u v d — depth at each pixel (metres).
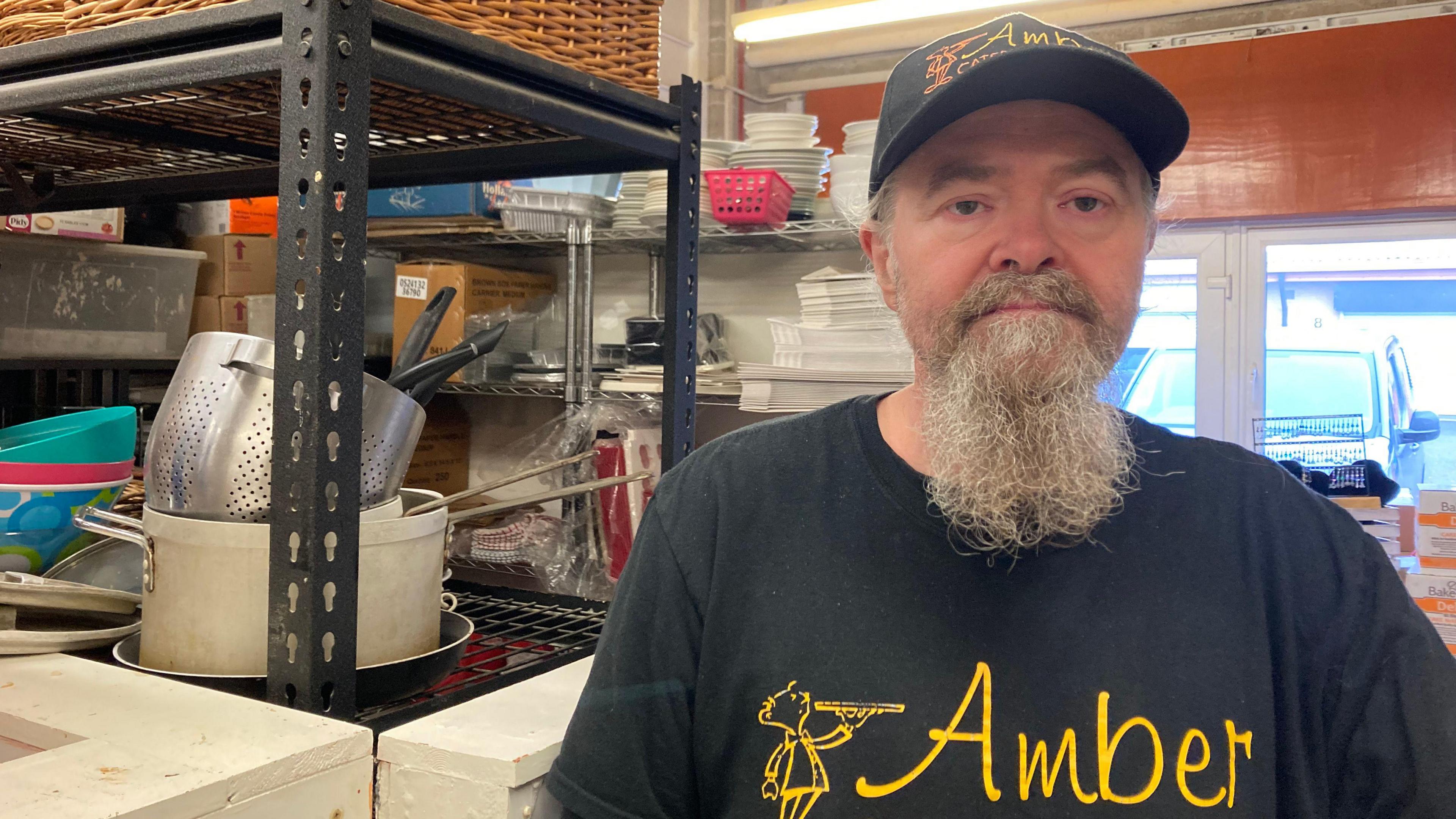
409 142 1.16
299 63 0.72
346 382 0.73
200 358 0.84
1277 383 2.68
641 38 1.03
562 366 2.78
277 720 0.69
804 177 2.44
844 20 2.38
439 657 0.83
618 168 1.17
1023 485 0.69
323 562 0.72
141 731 0.66
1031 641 0.68
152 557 0.82
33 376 2.09
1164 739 0.64
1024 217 0.72
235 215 2.39
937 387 0.74
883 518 0.73
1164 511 0.72
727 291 2.85
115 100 0.96
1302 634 0.70
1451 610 1.77
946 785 0.65
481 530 1.87
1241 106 2.69
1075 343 0.71
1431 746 0.66
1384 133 2.56
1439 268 2.58
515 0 0.87
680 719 0.73
